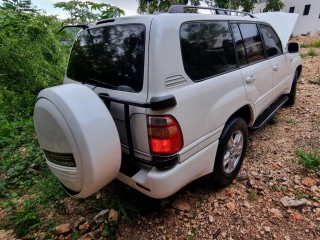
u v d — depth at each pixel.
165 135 1.84
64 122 1.72
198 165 2.18
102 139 1.78
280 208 2.44
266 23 3.60
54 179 3.04
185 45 2.04
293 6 25.39
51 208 2.69
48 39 6.12
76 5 5.42
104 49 2.25
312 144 3.48
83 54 2.59
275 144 3.58
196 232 2.25
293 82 4.68
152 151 1.90
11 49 5.38
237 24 2.80
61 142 1.80
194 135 2.07
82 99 1.81
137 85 1.90
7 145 4.03
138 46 1.91
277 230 2.21
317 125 4.01
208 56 2.29
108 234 2.28
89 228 2.37
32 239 2.33
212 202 2.57
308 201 2.48
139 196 2.65
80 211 2.62
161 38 1.83
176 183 1.97
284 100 4.44
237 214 2.40
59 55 6.58
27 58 5.56
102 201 2.70
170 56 1.88
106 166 1.84
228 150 2.66
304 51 10.52
